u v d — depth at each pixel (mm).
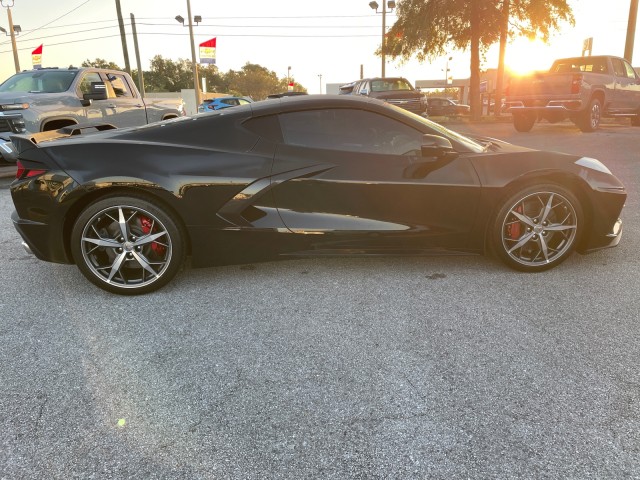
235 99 22594
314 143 3186
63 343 2541
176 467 1672
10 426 1891
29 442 1803
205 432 1845
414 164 3186
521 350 2383
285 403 2010
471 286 3191
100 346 2506
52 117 7277
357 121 3217
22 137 3074
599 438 1770
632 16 17781
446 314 2797
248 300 3049
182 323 2752
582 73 11789
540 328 2604
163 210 3047
